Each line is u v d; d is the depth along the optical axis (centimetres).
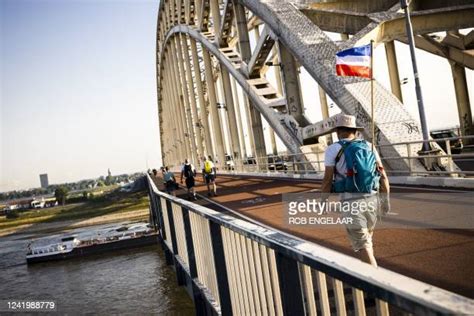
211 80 4484
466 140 2559
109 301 3089
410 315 168
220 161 4503
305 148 2122
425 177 1378
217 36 3459
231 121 3962
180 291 2442
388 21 1811
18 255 8006
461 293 485
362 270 200
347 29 2055
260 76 2808
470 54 2414
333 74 1702
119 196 18775
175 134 8006
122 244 6150
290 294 299
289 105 2286
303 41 1886
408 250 700
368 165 465
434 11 1786
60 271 5353
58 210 18562
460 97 2595
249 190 2238
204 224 730
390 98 1595
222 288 557
